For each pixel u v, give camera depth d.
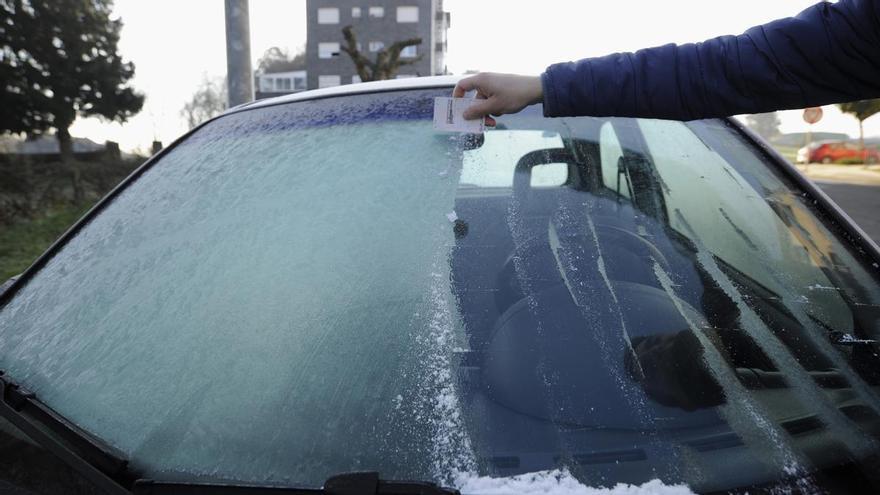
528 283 1.07
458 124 1.25
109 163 16.39
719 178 1.37
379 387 0.92
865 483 0.78
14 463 0.95
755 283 1.10
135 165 17.39
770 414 0.87
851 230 1.22
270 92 61.06
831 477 0.79
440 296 1.05
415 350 0.97
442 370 0.94
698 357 0.95
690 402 0.89
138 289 1.22
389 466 0.83
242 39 7.26
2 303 1.38
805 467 0.80
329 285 1.10
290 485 0.82
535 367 0.94
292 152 1.47
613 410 0.88
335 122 1.54
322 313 1.05
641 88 1.15
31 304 1.32
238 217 1.31
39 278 1.41
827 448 0.82
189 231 1.32
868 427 0.86
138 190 1.58
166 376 1.01
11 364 1.17
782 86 1.11
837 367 0.95
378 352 0.97
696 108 1.16
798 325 1.02
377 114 1.53
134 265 1.29
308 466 0.84
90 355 1.11
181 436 0.92
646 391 0.90
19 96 22.12
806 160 30.16
